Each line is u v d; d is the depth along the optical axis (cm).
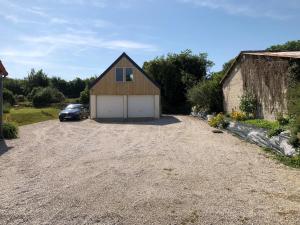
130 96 3475
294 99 1354
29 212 707
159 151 1423
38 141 1750
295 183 921
